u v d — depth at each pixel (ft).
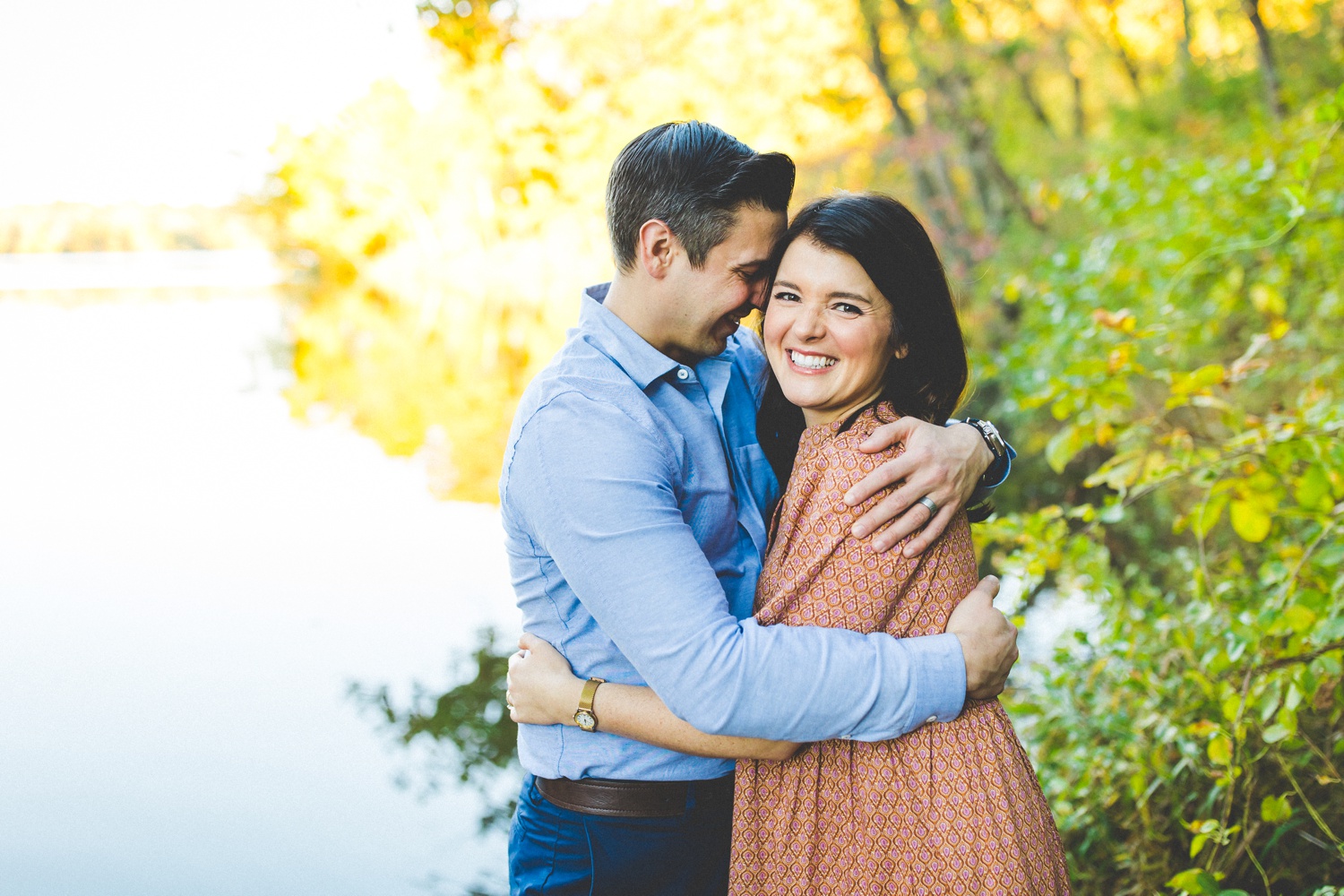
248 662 16.56
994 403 23.53
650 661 4.81
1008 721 5.25
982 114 34.88
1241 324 16.11
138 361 52.49
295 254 113.91
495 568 20.65
